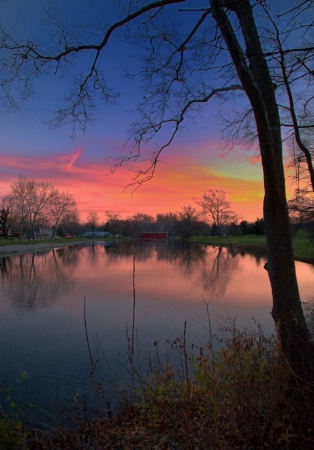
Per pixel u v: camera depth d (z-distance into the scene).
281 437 3.12
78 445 3.85
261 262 31.34
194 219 97.56
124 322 10.55
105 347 8.23
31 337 9.16
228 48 3.51
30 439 4.10
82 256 39.69
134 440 3.77
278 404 3.56
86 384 5.94
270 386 3.57
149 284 18.17
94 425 4.39
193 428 3.67
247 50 4.26
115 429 4.13
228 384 3.71
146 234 111.50
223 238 82.75
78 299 14.23
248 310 12.03
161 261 32.66
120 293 15.52
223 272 23.55
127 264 29.83
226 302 13.45
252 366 3.86
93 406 5.16
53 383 6.19
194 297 14.48
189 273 23.05
